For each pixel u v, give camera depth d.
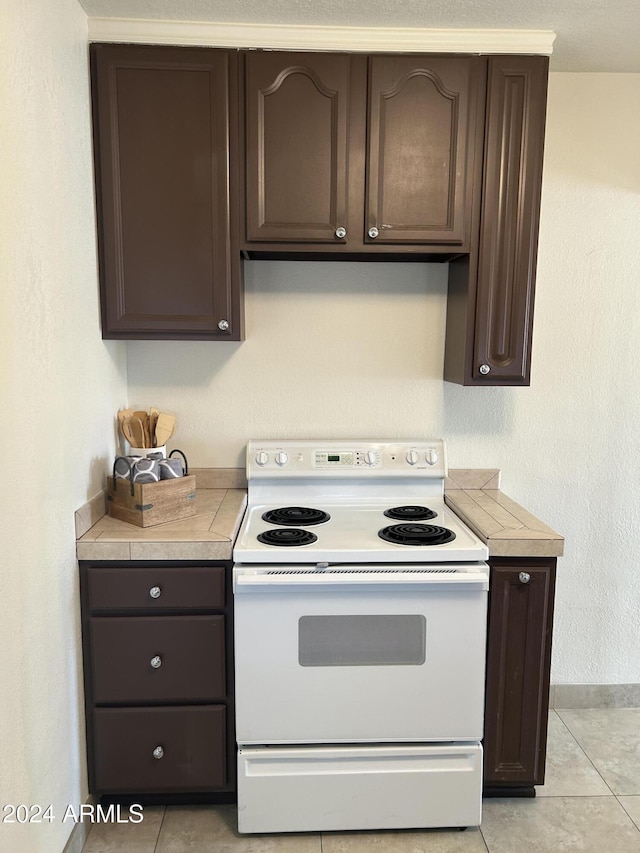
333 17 1.85
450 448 2.39
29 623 1.44
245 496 2.25
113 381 2.13
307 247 1.97
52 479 1.58
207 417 2.35
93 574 1.76
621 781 2.07
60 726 1.63
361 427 2.38
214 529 1.85
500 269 2.00
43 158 1.53
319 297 2.30
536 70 1.92
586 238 2.28
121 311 1.97
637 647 2.50
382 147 1.93
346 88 1.90
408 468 2.26
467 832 1.85
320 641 1.76
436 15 1.84
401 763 1.82
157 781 1.85
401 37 1.92
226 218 1.93
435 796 1.83
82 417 1.82
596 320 2.32
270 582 1.70
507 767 1.90
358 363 2.34
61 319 1.64
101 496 1.97
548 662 1.87
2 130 1.30
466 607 1.77
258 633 1.75
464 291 2.07
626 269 2.30
